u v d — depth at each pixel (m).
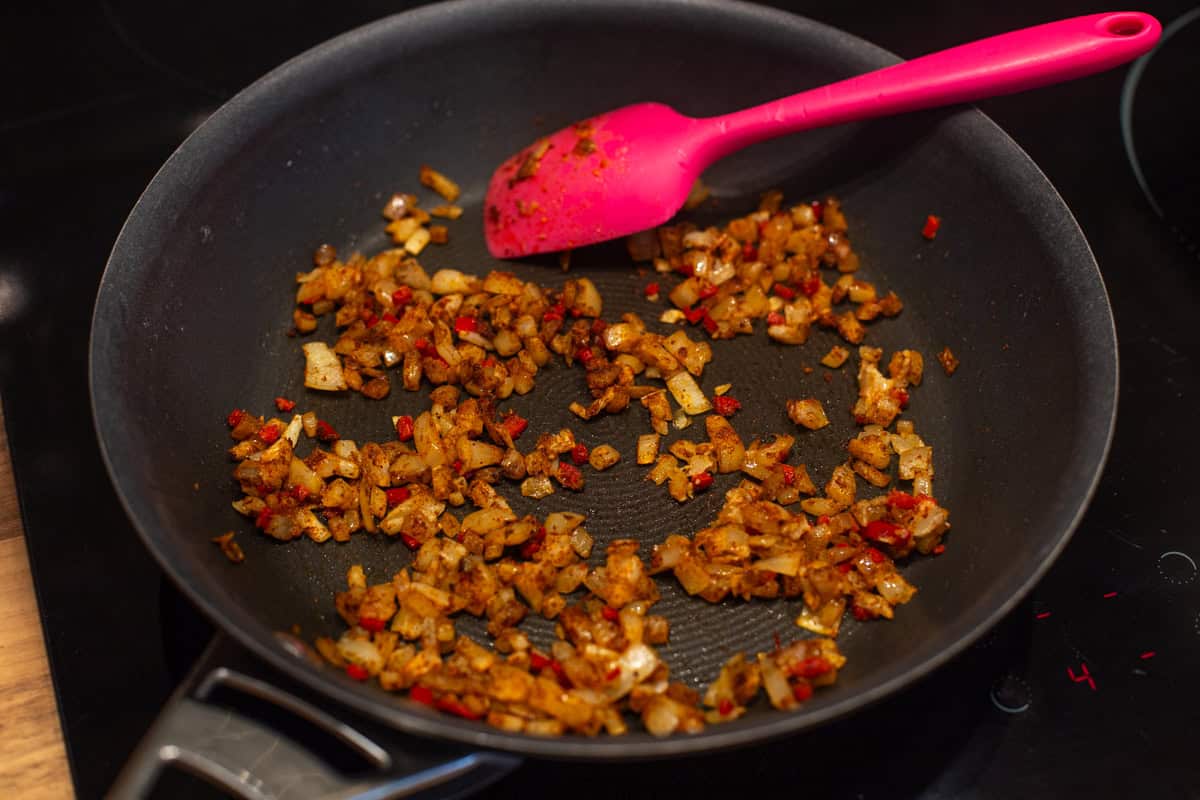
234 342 0.52
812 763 0.45
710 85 0.56
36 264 0.55
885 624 0.48
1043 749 0.45
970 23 0.62
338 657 0.46
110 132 0.59
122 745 0.45
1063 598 0.48
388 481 0.50
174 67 0.61
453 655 0.47
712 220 0.57
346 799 0.40
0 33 0.62
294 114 0.53
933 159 0.53
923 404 0.52
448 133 0.57
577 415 0.52
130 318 0.47
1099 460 0.45
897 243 0.55
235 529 0.49
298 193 0.54
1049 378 0.48
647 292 0.55
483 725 0.40
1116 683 0.46
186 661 0.47
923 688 0.46
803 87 0.55
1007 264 0.51
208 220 0.51
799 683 0.45
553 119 0.57
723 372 0.53
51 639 0.47
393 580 0.48
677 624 0.48
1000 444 0.50
